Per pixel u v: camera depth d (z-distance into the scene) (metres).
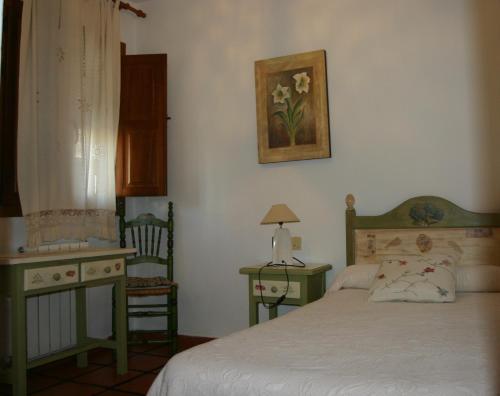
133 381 3.13
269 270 3.38
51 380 3.16
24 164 3.13
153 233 4.13
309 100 3.70
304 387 1.41
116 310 3.30
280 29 3.87
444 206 3.26
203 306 4.10
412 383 1.35
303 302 3.28
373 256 3.43
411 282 2.71
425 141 3.38
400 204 3.41
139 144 4.10
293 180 3.79
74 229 3.46
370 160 3.54
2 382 2.76
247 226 3.96
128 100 4.13
